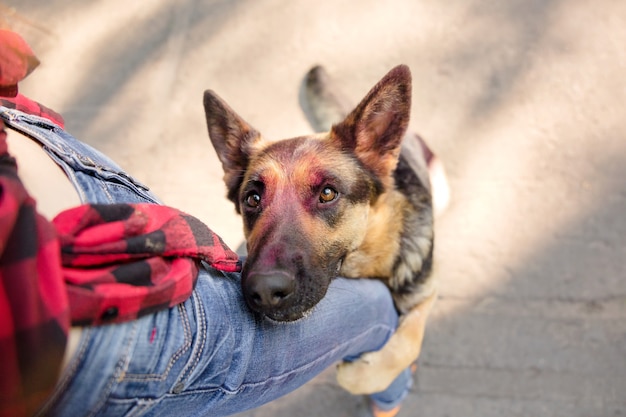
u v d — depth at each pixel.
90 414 1.28
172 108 4.47
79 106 4.65
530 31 4.17
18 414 1.10
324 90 3.96
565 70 3.99
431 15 4.38
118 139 4.44
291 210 2.32
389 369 2.70
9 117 1.49
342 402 3.27
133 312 1.29
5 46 1.33
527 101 3.94
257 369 1.71
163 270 1.40
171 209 1.56
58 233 1.23
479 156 3.82
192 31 4.77
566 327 3.23
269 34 4.60
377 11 4.48
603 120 3.77
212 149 4.25
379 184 2.68
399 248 2.81
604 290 3.28
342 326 2.16
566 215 3.52
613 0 4.13
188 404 1.53
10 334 1.05
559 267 3.39
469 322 3.34
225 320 1.59
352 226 2.51
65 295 1.12
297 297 1.98
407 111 2.55
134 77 4.68
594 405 3.03
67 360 1.20
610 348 3.14
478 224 3.60
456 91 4.08
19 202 1.11
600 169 3.61
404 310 2.89
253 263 2.02
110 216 1.35
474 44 4.21
